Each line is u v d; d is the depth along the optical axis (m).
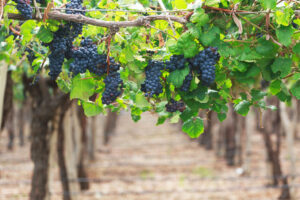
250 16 1.99
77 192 7.81
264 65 2.08
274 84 2.27
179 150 16.55
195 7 1.90
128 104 2.61
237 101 2.47
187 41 1.83
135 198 8.84
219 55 1.94
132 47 2.08
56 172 10.88
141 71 2.03
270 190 9.23
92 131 13.30
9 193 8.95
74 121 9.41
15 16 1.85
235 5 1.90
